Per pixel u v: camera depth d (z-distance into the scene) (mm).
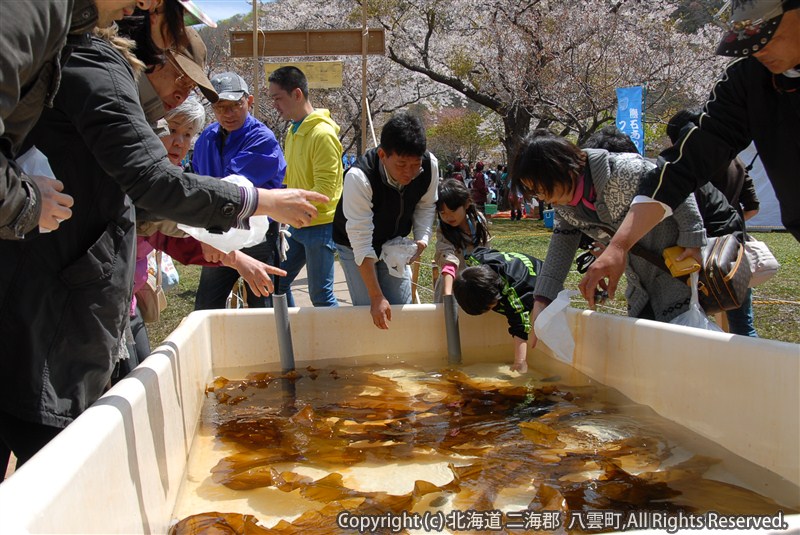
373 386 2643
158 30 1778
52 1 1172
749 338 1807
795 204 2131
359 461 1926
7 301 1542
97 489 1179
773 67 1896
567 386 2619
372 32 6234
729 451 1845
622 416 2225
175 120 2432
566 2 17406
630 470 1781
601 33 17188
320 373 2844
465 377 2762
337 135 4258
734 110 2166
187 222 1641
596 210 2582
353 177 3076
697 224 2443
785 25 1766
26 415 1536
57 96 1539
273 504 1700
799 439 1585
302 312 2996
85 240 1653
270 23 21281
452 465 1800
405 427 2174
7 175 1204
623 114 11750
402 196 3213
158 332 5297
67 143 1612
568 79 17188
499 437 2055
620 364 2457
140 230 2287
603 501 1580
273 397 2512
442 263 3857
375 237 3326
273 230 4117
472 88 19281
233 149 4000
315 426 2174
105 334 1683
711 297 2453
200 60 2033
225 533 1495
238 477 1796
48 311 1583
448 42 19641
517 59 17688
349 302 6520
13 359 1552
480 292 2844
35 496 969
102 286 1658
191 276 9133
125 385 1547
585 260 3006
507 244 11539
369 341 3068
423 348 3117
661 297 2680
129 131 1552
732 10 1849
